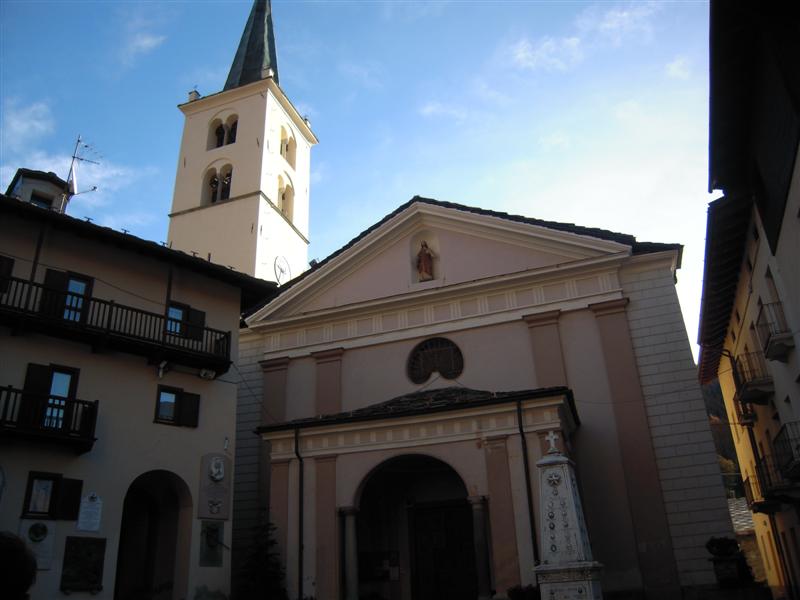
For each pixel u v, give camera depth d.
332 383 24.78
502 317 23.41
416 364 24.12
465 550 20.72
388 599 20.81
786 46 11.54
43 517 16.25
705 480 19.61
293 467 19.30
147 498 20.56
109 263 19.86
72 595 16.19
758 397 23.02
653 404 20.88
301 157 49.81
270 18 53.53
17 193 23.61
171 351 19.64
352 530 18.05
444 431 18.16
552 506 13.27
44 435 16.38
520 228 24.06
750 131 15.22
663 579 18.77
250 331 27.19
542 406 17.44
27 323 17.11
